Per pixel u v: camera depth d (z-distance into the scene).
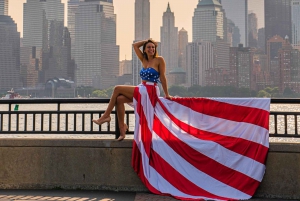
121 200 6.80
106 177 7.49
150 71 7.43
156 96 7.47
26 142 7.62
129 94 7.46
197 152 7.17
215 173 7.08
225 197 6.86
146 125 7.34
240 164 7.05
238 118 7.25
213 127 7.31
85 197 6.99
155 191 7.09
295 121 7.28
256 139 7.09
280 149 7.02
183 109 7.44
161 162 7.25
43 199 6.86
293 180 6.98
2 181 7.64
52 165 7.59
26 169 7.62
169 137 7.31
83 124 7.83
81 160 7.54
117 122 7.70
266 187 7.05
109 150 7.50
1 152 7.65
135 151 7.28
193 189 7.02
